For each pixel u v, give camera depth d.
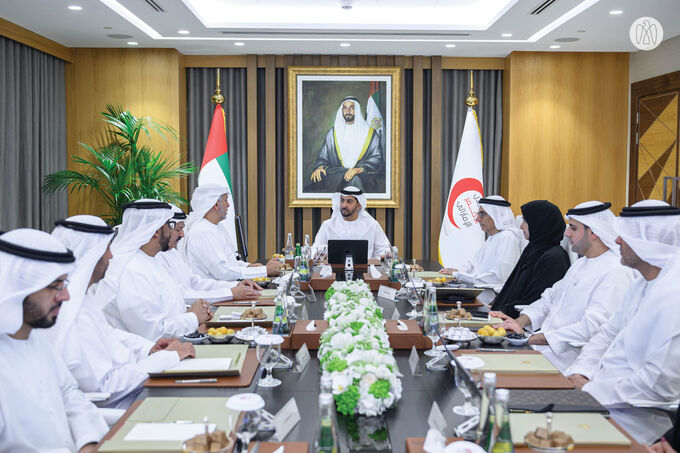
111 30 6.59
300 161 7.93
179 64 7.59
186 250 4.80
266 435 1.79
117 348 2.53
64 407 2.02
